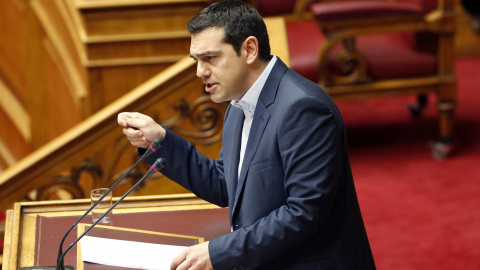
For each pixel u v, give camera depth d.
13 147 23.42
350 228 7.87
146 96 13.43
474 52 34.28
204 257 7.43
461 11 34.66
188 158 8.84
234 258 7.39
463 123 25.56
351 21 21.44
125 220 9.62
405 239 17.78
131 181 14.17
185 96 13.68
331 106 7.51
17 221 9.27
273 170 7.57
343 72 22.11
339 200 7.80
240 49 7.43
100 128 13.62
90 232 8.87
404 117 26.59
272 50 12.70
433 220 18.69
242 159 8.28
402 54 22.17
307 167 7.21
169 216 9.75
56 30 20.61
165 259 8.26
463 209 19.19
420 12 21.52
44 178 13.71
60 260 7.89
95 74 16.45
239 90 7.65
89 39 16.23
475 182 20.81
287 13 28.17
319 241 7.69
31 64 22.19
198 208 9.99
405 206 19.58
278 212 7.34
